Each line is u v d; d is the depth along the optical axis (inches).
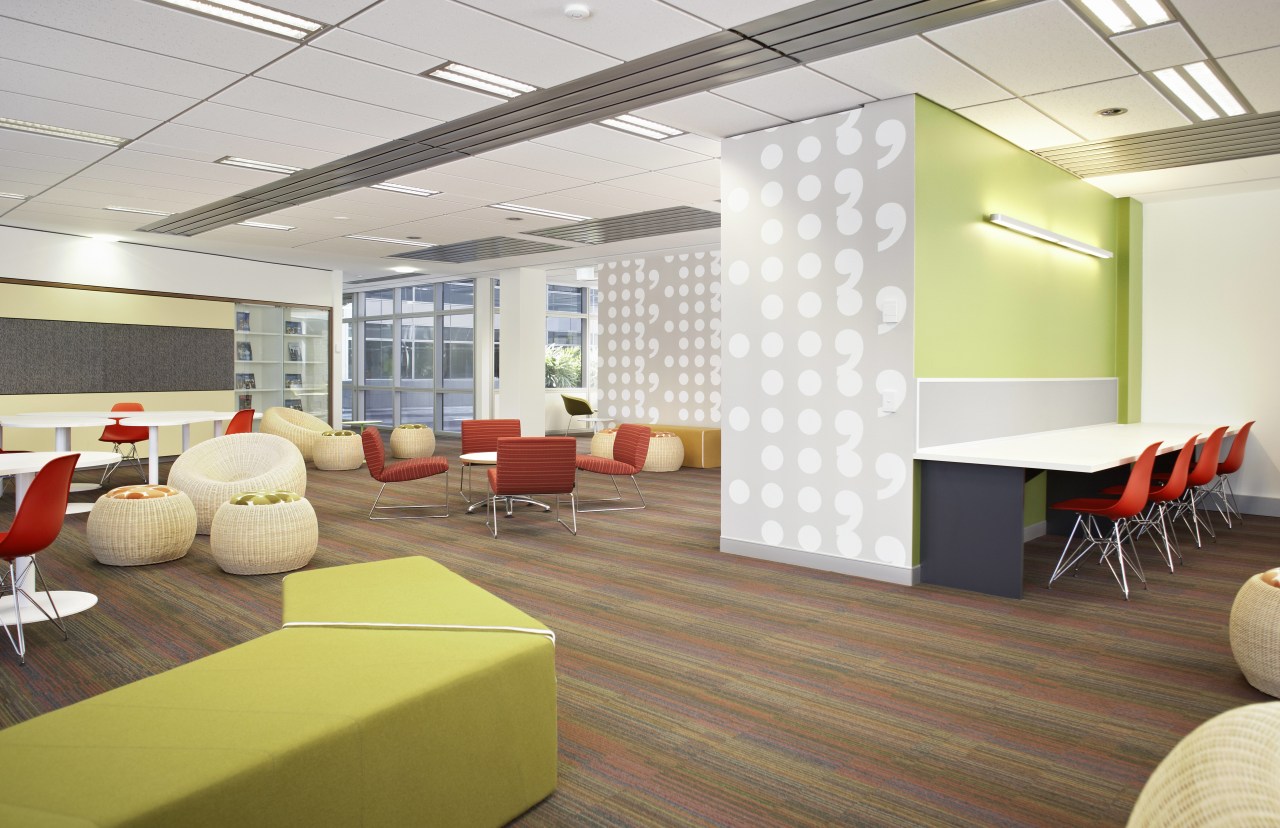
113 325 442.3
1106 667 150.8
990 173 231.6
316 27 164.7
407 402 670.5
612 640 165.8
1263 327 305.1
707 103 209.3
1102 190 303.6
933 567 208.4
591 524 287.9
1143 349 330.3
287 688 83.4
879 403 210.2
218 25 162.9
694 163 271.0
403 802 82.0
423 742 83.9
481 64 182.4
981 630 171.9
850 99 205.8
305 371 535.2
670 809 101.1
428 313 642.8
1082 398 291.0
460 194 319.9
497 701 93.3
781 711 131.2
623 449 335.3
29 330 411.8
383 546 251.8
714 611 185.5
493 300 596.1
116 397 444.5
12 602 183.6
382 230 402.0
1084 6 153.3
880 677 145.8
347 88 198.7
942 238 212.2
